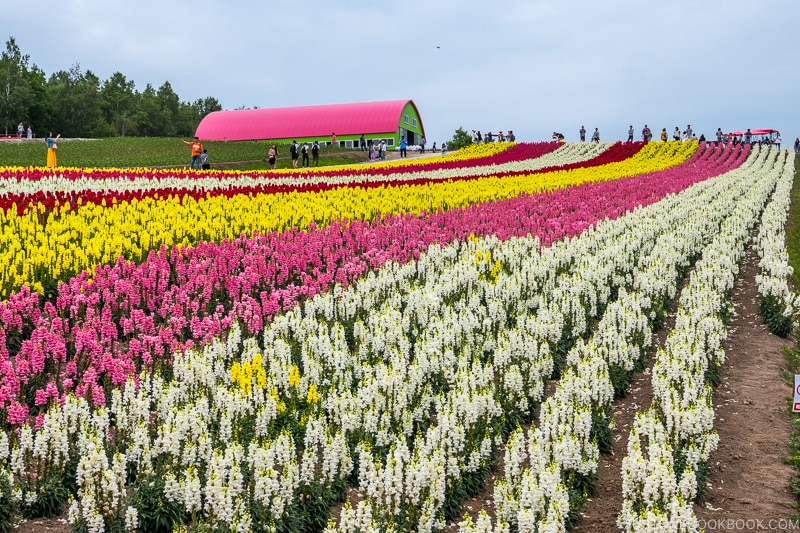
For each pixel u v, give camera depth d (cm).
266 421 1034
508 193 3409
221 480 866
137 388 1152
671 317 1842
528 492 876
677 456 1052
